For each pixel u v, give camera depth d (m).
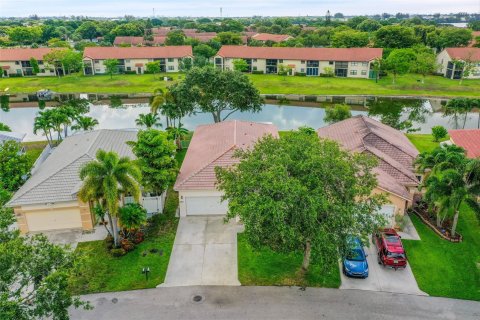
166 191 37.69
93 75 106.88
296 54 107.75
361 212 23.73
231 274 26.48
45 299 17.27
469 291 24.97
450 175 27.98
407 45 123.12
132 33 182.50
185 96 52.31
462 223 32.38
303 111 74.94
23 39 171.25
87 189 25.78
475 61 98.06
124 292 24.91
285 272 26.61
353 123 43.88
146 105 79.19
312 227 21.83
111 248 28.89
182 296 24.55
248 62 111.00
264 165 24.14
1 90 91.25
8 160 35.62
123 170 26.30
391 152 37.97
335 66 105.38
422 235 30.78
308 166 22.70
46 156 44.53
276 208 21.12
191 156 38.97
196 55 114.19
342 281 25.77
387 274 26.47
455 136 44.59
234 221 32.69
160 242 29.98
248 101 55.12
